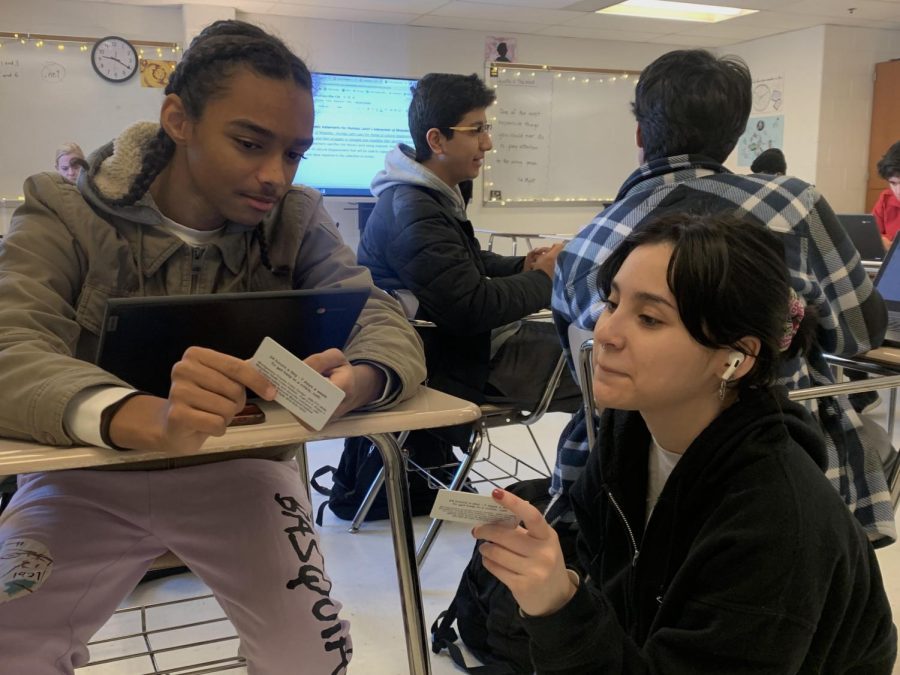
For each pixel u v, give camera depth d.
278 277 1.19
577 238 1.54
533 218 6.26
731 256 0.80
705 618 0.77
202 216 1.11
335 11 5.25
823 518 0.78
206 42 1.01
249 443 0.79
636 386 0.83
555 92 6.18
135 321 0.81
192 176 1.05
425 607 1.87
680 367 0.82
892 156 4.15
